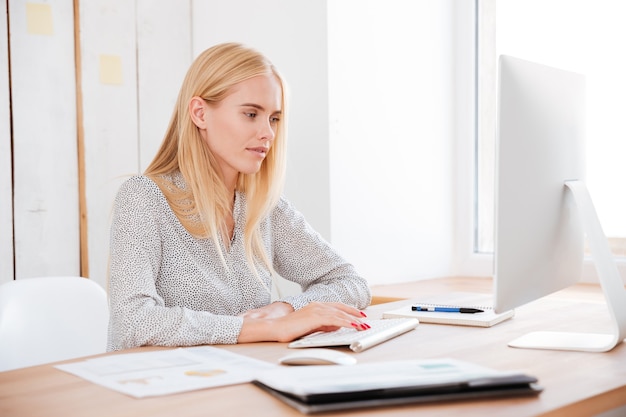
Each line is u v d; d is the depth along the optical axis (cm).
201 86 154
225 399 90
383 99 253
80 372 105
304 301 158
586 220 127
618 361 112
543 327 141
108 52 259
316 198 240
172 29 278
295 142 247
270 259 171
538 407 87
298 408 85
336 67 237
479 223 277
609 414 102
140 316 130
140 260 142
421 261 268
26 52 241
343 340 122
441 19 274
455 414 83
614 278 124
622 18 235
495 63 269
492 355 116
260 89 152
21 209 239
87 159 253
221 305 155
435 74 273
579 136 138
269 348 124
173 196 152
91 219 254
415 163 265
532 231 122
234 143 153
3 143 236
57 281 164
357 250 245
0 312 152
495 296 117
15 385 99
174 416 84
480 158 276
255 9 259
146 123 270
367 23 247
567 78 134
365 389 86
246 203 164
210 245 156
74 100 252
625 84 235
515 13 262
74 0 251
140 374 103
